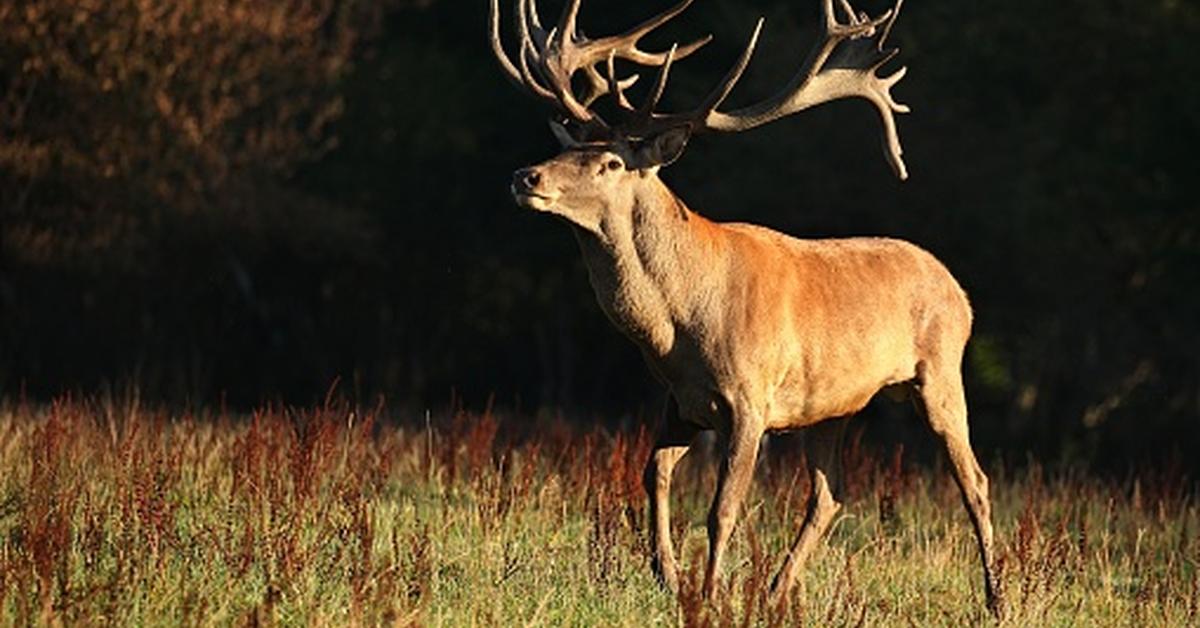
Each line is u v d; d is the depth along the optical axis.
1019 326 79.06
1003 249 74.44
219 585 22.11
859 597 24.30
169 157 68.12
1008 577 25.88
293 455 27.42
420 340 91.00
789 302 24.75
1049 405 78.25
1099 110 77.38
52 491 26.03
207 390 84.81
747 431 24.22
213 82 68.50
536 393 93.00
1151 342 78.38
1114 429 77.19
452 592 23.11
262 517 24.86
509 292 92.31
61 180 66.62
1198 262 74.88
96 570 22.16
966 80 77.00
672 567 24.33
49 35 63.84
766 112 25.05
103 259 69.00
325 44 75.75
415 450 33.84
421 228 90.06
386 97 87.56
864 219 74.38
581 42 25.11
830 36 25.25
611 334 90.06
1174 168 74.38
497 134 90.88
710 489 34.22
